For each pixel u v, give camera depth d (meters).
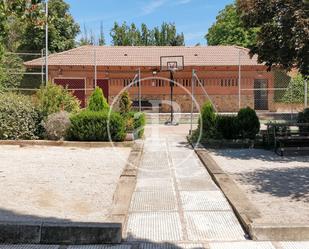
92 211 6.14
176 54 33.06
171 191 7.65
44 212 6.02
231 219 5.96
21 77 30.75
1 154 12.00
